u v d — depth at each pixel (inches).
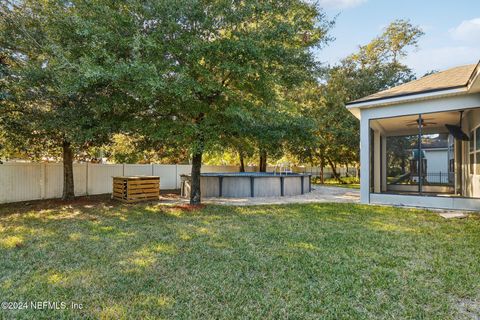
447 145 470.9
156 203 325.7
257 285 112.8
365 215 253.0
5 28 259.6
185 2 217.0
